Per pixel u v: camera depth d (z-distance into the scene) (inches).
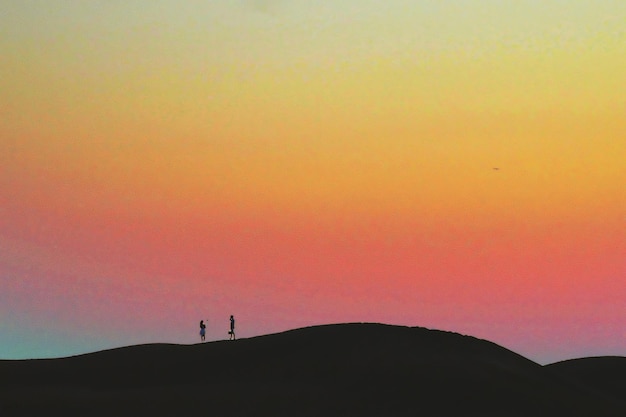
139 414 2162.9
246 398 2268.7
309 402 2230.6
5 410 2187.5
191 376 2551.7
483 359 2591.0
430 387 2313.0
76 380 2559.1
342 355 2541.8
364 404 2215.8
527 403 2294.5
